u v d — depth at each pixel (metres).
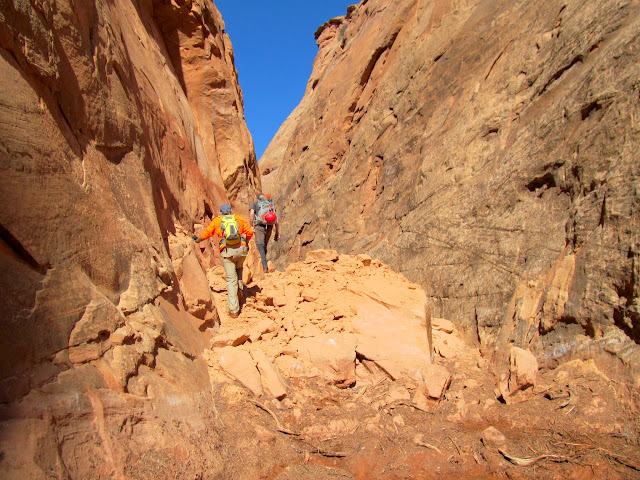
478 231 6.40
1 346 2.06
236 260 5.28
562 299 4.45
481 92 8.72
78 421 2.29
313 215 16.89
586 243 4.51
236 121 9.80
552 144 5.84
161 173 5.28
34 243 2.51
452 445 3.49
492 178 6.72
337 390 4.30
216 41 9.96
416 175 9.83
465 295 6.02
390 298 5.30
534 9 8.71
